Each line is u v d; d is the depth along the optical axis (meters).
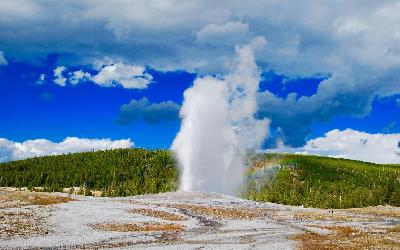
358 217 91.06
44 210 71.19
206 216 77.50
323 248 42.72
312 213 93.50
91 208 79.44
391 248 42.78
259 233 58.53
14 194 92.88
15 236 46.28
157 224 63.03
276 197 175.62
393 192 180.00
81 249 41.38
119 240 48.12
